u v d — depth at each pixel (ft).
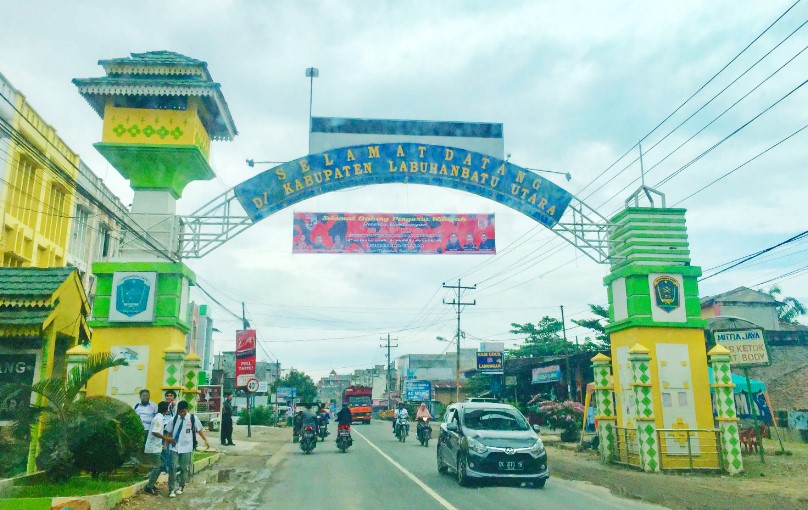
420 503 35.68
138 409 45.01
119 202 106.42
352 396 191.93
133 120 55.83
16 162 72.49
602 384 60.59
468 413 46.98
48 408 37.35
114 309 52.85
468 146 60.03
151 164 55.93
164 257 55.06
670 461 52.34
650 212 58.03
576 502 36.32
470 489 41.27
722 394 51.96
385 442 93.56
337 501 36.70
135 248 55.11
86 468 38.14
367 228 60.13
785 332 113.39
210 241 55.77
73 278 45.85
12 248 72.23
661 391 54.19
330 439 103.14
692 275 57.00
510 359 152.25
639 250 57.00
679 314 55.98
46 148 78.33
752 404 60.59
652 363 54.90
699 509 34.88
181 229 56.03
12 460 41.24
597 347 141.90
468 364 294.66
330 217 60.03
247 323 135.95
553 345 169.27
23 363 43.47
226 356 259.39
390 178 58.39
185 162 55.93
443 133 60.23
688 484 44.57
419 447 82.43
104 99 56.75
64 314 45.91
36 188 77.61
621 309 58.23
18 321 41.68
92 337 53.06
